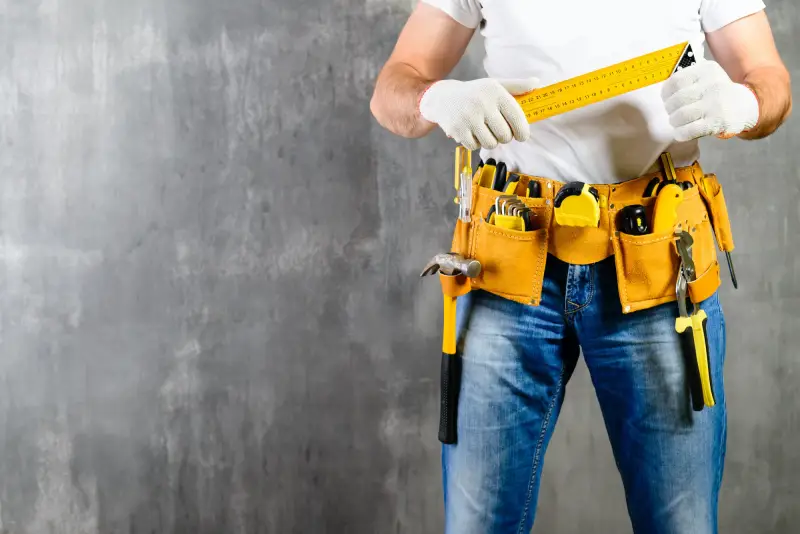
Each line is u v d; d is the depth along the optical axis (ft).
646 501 4.40
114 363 6.75
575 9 4.11
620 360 4.30
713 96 3.71
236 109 6.44
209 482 6.88
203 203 6.56
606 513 6.83
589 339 4.35
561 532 6.86
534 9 4.17
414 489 6.86
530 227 4.26
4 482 6.88
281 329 6.69
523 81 3.96
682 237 4.05
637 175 4.25
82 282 6.65
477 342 4.45
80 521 6.93
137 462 6.86
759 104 3.91
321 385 6.75
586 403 6.73
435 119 3.97
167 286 6.66
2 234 6.59
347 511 6.90
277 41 6.37
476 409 4.45
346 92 6.43
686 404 4.21
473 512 4.51
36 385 6.77
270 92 6.43
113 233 6.59
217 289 6.66
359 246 6.59
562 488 6.83
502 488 4.50
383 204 6.54
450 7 4.55
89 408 6.80
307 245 6.59
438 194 6.53
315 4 6.33
